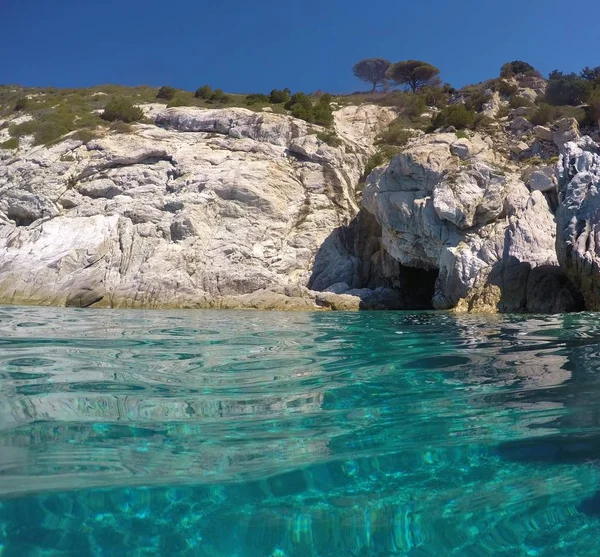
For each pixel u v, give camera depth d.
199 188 24.64
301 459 3.34
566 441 3.62
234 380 5.40
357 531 2.60
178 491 2.92
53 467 3.18
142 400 4.61
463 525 2.65
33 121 32.66
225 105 37.41
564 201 15.02
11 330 9.82
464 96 37.75
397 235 20.38
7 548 2.39
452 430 3.86
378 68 51.09
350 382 5.33
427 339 8.54
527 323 10.73
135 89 45.38
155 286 20.52
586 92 30.17
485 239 17.62
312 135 28.48
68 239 22.48
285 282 22.83
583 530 2.60
